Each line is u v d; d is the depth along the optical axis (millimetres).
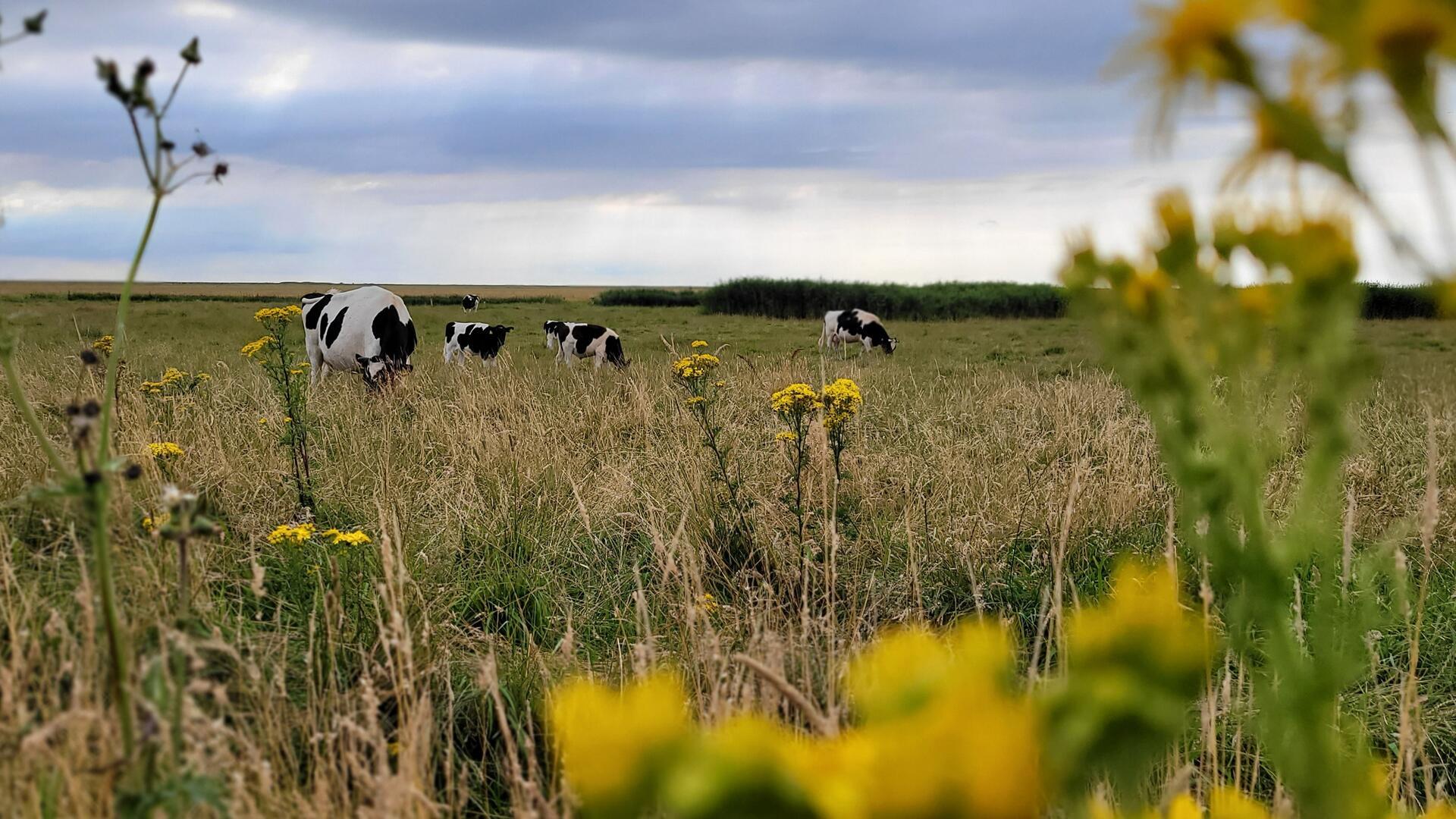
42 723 2008
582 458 5430
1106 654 347
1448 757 2734
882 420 7426
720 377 8477
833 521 3320
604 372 10570
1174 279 538
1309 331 527
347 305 10180
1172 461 560
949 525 4324
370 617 3043
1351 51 367
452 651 3074
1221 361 543
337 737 2172
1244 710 2467
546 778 2307
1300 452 4340
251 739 1989
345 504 4430
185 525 1463
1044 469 5461
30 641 2299
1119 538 4328
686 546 3010
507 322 31938
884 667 346
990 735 296
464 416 6141
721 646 2830
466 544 4227
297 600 3162
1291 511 3318
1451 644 3357
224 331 20328
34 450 4211
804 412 3980
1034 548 3953
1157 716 329
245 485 4312
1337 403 540
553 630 3406
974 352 17484
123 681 1295
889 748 307
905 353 17828
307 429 4863
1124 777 333
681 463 4996
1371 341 15273
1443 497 4828
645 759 327
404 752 1798
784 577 3598
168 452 3908
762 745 324
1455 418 6305
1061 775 322
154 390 5531
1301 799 544
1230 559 555
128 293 1336
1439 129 365
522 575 3852
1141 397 556
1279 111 391
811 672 2311
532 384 8891
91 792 1614
